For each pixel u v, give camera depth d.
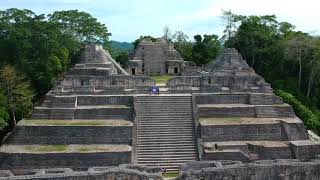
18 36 61.69
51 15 84.38
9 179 29.62
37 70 62.34
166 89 49.28
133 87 48.81
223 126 40.97
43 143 40.25
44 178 30.22
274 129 41.91
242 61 54.59
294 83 65.25
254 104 46.00
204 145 39.25
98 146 39.38
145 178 31.27
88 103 45.09
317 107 63.91
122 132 40.28
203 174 31.56
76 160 37.53
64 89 47.91
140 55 69.69
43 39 62.91
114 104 45.16
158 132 41.25
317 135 49.53
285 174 32.56
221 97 46.00
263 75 73.38
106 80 49.19
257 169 32.22
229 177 31.83
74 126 40.31
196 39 91.44
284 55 67.06
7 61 61.34
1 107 50.69
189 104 44.59
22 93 55.41
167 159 38.41
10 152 37.91
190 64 75.69
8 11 64.69
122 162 37.72
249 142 40.56
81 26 85.69
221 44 90.75
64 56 68.56
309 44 64.50
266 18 80.19
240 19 83.19
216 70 53.88
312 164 33.00
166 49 70.94
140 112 43.41
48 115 43.44
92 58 53.31
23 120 43.28
